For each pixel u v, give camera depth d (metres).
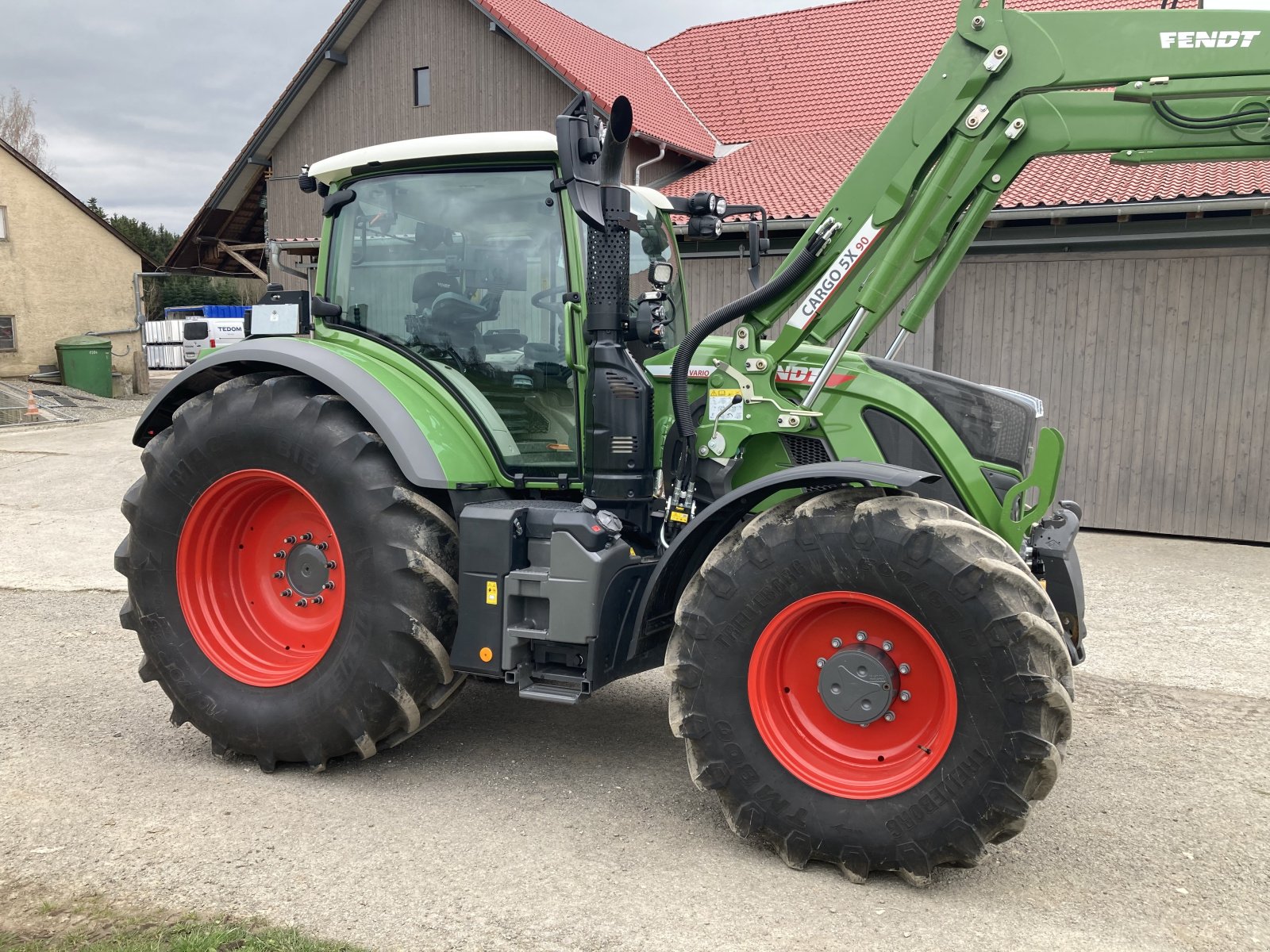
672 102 16.30
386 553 3.39
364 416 3.52
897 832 2.81
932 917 2.70
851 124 14.89
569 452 3.65
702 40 17.70
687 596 3.10
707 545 3.37
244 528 3.88
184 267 20.78
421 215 3.78
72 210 23.45
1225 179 8.47
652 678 4.89
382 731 3.50
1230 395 8.34
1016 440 3.60
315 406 3.54
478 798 3.46
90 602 6.20
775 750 2.99
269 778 3.62
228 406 3.69
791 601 2.95
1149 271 8.49
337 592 3.72
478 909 2.72
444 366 3.77
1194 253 8.33
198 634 3.78
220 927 2.61
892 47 16.03
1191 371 8.45
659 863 2.99
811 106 15.51
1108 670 4.98
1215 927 2.67
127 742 3.95
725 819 3.23
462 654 3.40
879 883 2.90
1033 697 2.68
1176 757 3.88
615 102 3.06
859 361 3.59
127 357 24.27
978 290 9.12
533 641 3.35
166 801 3.40
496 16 15.57
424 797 3.46
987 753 2.72
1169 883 2.90
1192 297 8.38
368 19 16.95
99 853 3.02
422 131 16.81
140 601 3.83
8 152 22.31
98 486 10.45
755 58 16.84
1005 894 2.83
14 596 6.35
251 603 3.88
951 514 2.88
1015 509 3.51
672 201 4.34
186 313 35.12
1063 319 8.85
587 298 3.41
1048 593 3.53
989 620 2.71
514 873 2.92
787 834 2.95
